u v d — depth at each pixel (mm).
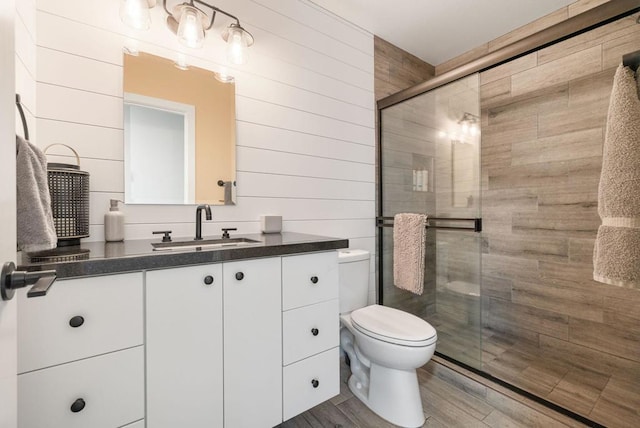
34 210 702
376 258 2367
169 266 896
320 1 1926
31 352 708
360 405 1570
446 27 2211
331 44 2051
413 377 1467
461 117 1954
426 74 2725
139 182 1346
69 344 753
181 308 922
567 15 1963
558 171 2002
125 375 829
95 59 1240
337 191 2096
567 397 1558
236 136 1625
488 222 2377
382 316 1630
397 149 2309
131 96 1324
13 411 510
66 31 1182
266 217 1660
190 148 1482
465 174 1960
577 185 1921
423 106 2152
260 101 1718
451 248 2062
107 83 1268
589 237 1879
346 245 1361
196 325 950
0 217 440
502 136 2279
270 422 1123
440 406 1543
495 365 1890
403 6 1977
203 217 1513
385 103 2318
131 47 1324
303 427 1404
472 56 2525
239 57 1499
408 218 2113
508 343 2189
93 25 1237
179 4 1330
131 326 838
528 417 1436
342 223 2125
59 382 741
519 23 2158
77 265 752
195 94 1498
